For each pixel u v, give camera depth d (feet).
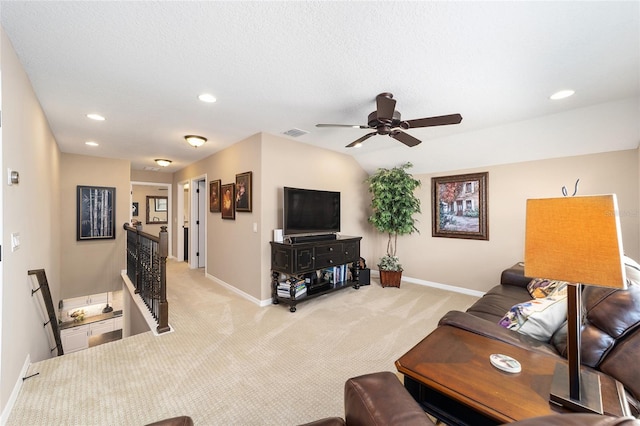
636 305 3.64
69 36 5.29
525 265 3.10
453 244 14.01
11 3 4.38
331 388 6.14
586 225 2.70
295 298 11.07
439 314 10.58
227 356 7.42
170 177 22.97
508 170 12.29
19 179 6.12
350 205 16.03
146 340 8.26
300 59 6.10
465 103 8.47
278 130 11.21
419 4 4.46
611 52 5.77
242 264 12.77
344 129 11.05
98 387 6.01
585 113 8.95
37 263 8.30
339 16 4.75
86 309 16.37
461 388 3.14
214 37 5.34
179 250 22.15
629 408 2.82
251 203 12.09
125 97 8.04
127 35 5.27
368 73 6.70
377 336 8.69
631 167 9.55
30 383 6.07
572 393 2.79
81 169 15.78
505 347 4.03
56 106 8.66
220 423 5.11
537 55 5.91
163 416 5.24
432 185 14.73
